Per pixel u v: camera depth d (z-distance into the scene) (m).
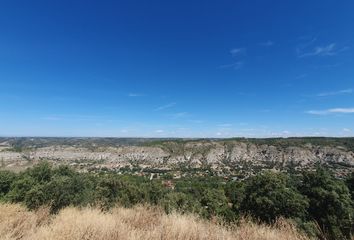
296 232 4.82
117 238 4.28
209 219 5.80
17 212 5.36
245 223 5.34
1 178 21.78
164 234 4.47
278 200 16.58
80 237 4.20
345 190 18.86
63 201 10.46
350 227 4.88
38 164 25.41
